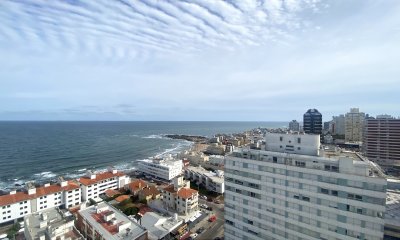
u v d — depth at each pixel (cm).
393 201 7762
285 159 6241
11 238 8744
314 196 5722
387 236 6488
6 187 15425
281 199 6197
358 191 5197
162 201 12312
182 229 9369
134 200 13025
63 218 7738
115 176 14775
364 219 5153
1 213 10188
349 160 5403
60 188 12175
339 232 5434
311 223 5784
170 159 19550
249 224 6775
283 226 6184
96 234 7556
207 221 10488
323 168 5719
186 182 13112
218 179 14800
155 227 9188
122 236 7225
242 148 7431
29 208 10962
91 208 9156
